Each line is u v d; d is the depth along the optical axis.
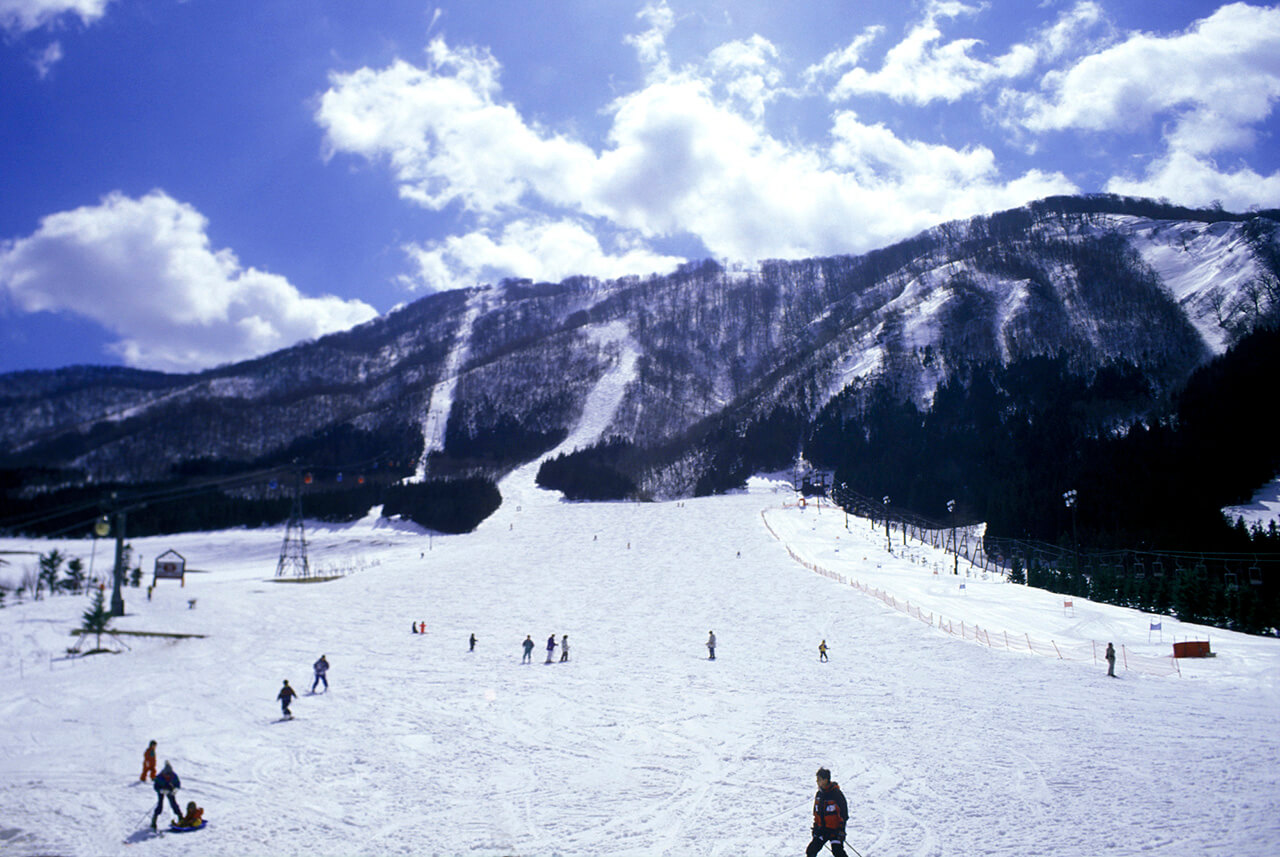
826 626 54.03
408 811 21.80
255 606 66.06
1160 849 17.61
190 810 20.83
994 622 52.72
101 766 26.28
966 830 19.17
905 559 85.44
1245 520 103.81
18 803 22.67
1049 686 35.81
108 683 39.38
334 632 55.06
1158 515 105.81
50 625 53.94
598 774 24.89
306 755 27.36
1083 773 23.22
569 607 64.69
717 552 93.00
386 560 103.44
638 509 134.25
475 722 31.69
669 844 19.16
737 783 23.70
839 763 25.31
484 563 90.50
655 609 63.00
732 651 47.12
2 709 34.25
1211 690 33.88
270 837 20.03
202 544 114.00
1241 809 19.83
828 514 120.81
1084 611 54.84
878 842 18.61
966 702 33.16
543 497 158.75
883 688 36.47
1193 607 58.34
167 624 57.19
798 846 18.88
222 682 39.62
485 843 19.44
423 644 50.72
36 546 82.44
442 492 140.12
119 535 61.09
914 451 161.75
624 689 37.44
